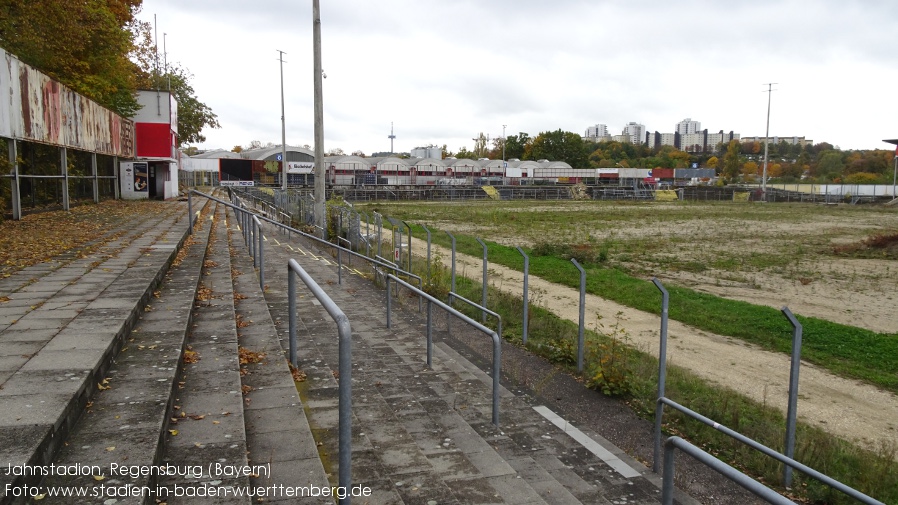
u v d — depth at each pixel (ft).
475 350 34.37
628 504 17.48
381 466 14.97
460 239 98.89
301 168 293.84
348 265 60.59
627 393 28.14
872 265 75.97
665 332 21.80
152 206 95.66
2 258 33.01
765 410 26.81
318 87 77.82
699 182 402.72
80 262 31.99
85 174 90.58
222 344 20.08
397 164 342.85
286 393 16.90
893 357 35.65
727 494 19.22
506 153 521.65
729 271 70.74
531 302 48.03
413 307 44.21
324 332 31.12
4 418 11.02
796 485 19.99
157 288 27.66
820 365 34.55
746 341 39.78
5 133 56.44
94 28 87.15
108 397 13.88
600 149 579.48
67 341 16.31
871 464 20.77
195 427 13.58
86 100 85.97
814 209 210.59
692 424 24.75
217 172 270.46
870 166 409.08
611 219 154.40
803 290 58.80
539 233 116.47
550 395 27.84
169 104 130.21
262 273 35.86
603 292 55.57
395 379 25.23
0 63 55.36
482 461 16.84
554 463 19.70
